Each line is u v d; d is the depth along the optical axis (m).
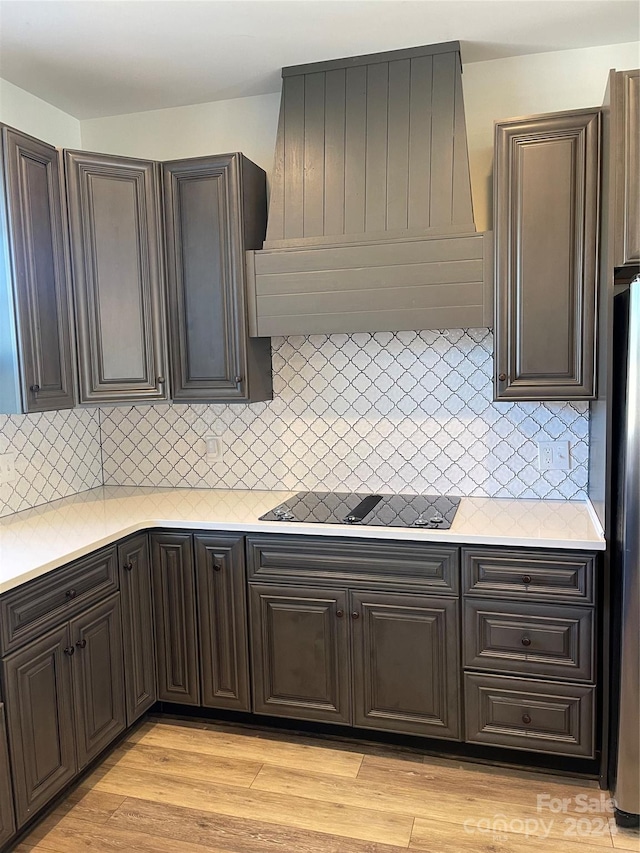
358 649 2.53
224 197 2.77
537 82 2.71
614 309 2.28
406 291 2.59
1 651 1.97
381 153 2.65
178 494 3.18
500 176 2.45
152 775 2.46
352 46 2.59
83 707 2.34
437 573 2.41
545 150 2.40
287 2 2.24
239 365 2.82
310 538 2.53
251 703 2.69
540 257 2.44
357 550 2.49
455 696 2.44
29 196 2.45
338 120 2.70
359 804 2.27
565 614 2.29
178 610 2.74
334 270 2.67
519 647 2.35
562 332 2.45
